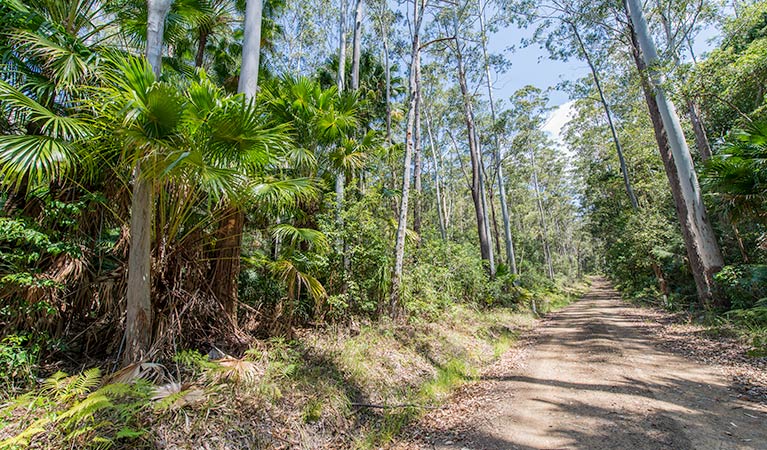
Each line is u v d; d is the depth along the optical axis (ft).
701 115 41.27
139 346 10.79
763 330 19.74
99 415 8.82
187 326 13.10
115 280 12.32
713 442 9.61
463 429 12.35
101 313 12.60
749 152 20.10
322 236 17.01
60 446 7.97
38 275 10.61
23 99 9.35
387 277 22.09
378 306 22.66
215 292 14.55
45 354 11.15
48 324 11.13
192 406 9.83
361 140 26.94
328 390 13.26
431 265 28.78
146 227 11.02
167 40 20.47
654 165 57.72
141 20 17.26
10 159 8.75
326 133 21.45
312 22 54.13
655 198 54.29
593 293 98.89
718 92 27.99
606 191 73.61
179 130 10.52
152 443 8.49
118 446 8.22
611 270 78.07
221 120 10.66
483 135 67.56
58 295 11.50
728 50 26.48
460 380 18.58
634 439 10.12
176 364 11.30
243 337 14.79
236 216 15.30
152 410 9.23
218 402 10.39
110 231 13.28
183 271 13.56
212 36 29.07
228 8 25.95
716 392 13.35
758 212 22.24
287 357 14.23
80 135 10.17
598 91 59.47
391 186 46.03
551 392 15.07
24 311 10.41
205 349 13.50
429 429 12.76
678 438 9.95
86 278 12.27
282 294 18.01
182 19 19.85
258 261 16.65
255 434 10.14
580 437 10.62
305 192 14.48
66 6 14.38
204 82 12.60
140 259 10.88
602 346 23.44
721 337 21.74
